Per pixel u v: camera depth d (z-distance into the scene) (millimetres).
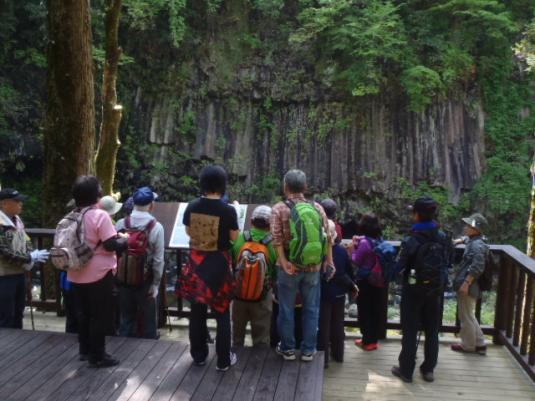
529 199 18562
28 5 17500
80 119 7750
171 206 6148
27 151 19391
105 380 4125
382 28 16891
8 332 5074
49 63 7625
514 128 19250
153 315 5289
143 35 19578
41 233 6609
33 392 3934
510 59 19078
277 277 4543
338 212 18969
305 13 17844
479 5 17312
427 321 4980
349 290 5262
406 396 4773
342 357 5441
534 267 5055
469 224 5445
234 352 4641
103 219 4129
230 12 19797
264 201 19344
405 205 18594
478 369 5352
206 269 4055
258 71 19656
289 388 4000
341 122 18828
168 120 19734
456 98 18828
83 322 4359
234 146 19703
